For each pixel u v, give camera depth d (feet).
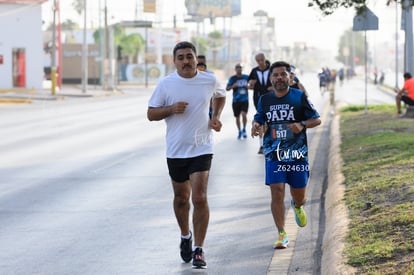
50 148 102.12
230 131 125.80
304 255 43.27
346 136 96.78
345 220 44.88
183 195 42.16
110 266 41.73
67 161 87.66
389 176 57.41
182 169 41.37
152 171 78.79
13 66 328.29
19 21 324.60
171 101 40.96
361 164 66.80
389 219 42.01
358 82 485.56
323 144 102.37
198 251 40.81
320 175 74.23
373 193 51.47
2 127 139.64
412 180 53.42
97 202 61.11
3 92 301.02
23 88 328.08
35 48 330.75
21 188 68.28
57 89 336.08
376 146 78.69
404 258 34.60
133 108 205.36
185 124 40.88
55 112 187.42
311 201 60.64
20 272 40.57
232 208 57.93
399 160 65.82
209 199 61.87
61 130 132.16
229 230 50.21
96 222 53.31
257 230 50.14
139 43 552.00
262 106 44.75
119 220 53.98
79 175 76.13
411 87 117.29
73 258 43.50
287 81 43.96
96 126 140.97
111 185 69.67
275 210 44.83
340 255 37.32
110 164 84.74
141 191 66.23
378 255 35.65
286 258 42.70
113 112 186.50
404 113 123.03
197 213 40.88
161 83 41.16
